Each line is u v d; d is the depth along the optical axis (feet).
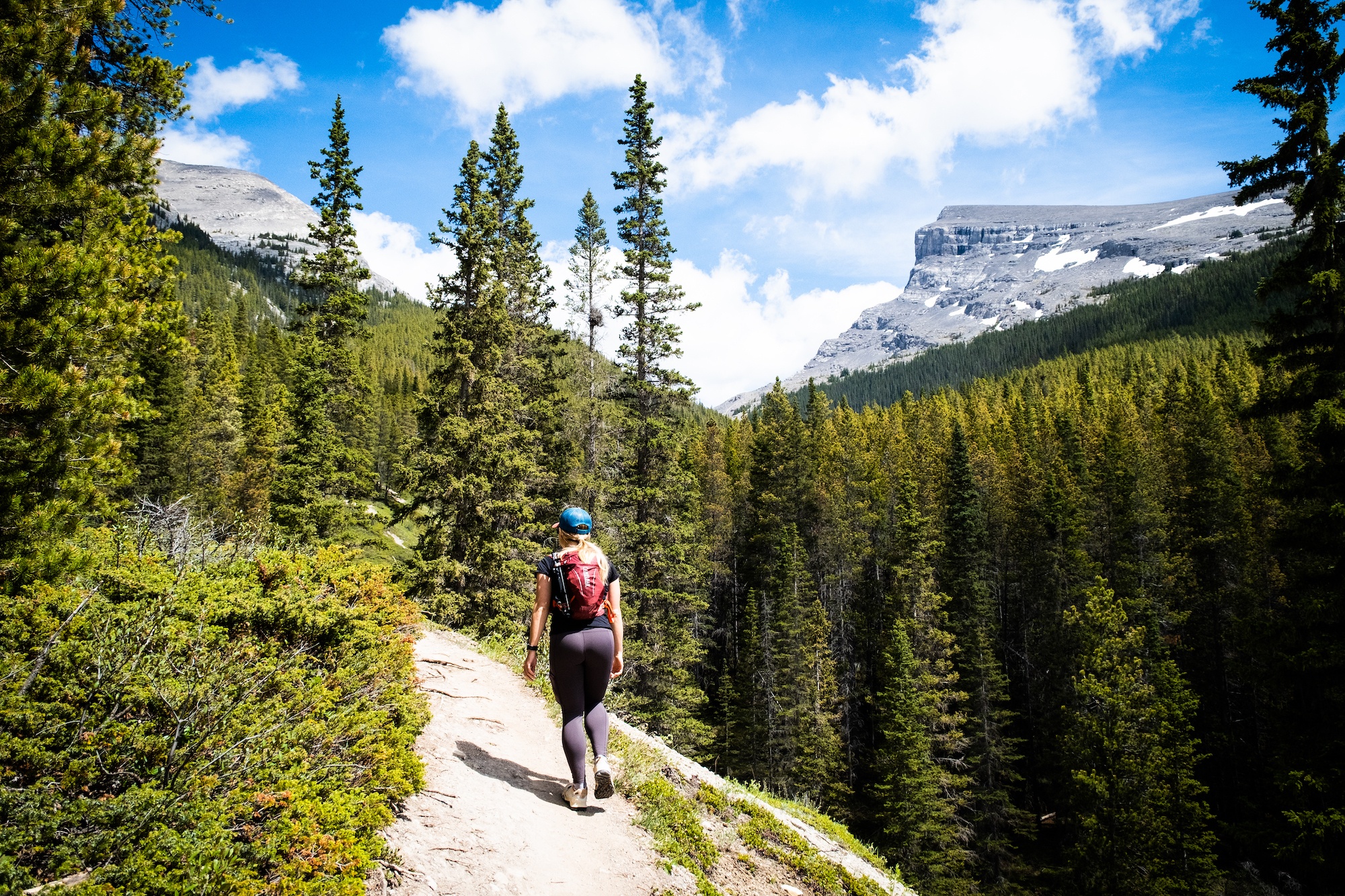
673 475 83.92
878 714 132.57
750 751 126.52
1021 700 144.25
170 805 9.33
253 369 196.03
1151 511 138.31
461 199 79.25
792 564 145.28
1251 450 153.58
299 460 90.68
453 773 15.46
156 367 117.80
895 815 98.58
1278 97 51.24
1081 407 268.21
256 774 10.91
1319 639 52.95
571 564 14.94
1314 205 51.08
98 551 16.90
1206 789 81.30
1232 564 126.11
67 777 9.66
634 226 84.07
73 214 20.16
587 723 14.90
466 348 68.28
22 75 18.83
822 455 213.46
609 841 14.74
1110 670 88.89
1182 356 393.91
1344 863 52.08
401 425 268.21
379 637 17.94
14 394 16.39
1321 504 52.49
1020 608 160.86
